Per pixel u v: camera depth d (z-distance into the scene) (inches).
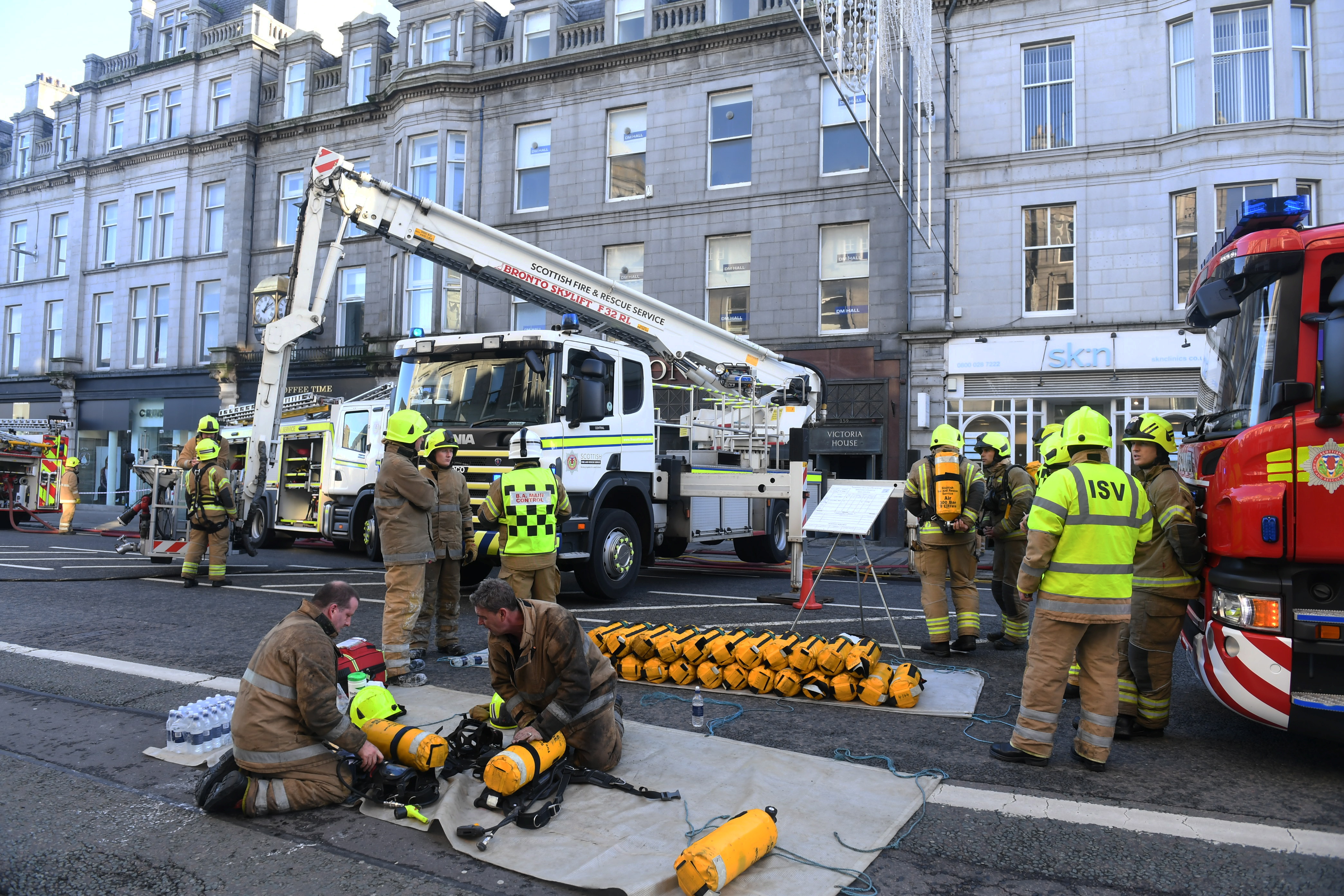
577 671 150.8
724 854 113.3
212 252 1082.7
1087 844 133.1
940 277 707.4
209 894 116.3
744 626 308.3
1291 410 162.7
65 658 244.7
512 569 241.6
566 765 152.7
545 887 117.4
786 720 198.5
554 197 855.1
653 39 807.7
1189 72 647.8
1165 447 192.9
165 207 1127.6
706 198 792.9
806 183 758.5
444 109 891.4
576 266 410.6
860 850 128.0
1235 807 148.7
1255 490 162.2
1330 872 124.2
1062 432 252.4
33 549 563.5
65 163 1208.2
